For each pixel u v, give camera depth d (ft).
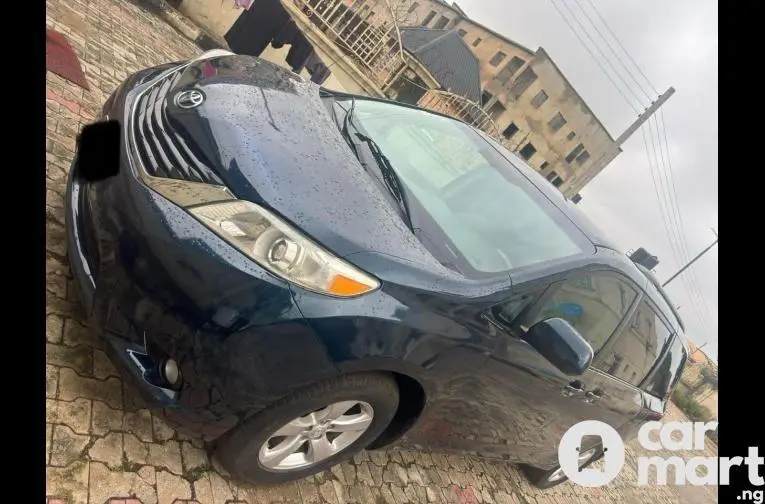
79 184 7.25
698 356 64.49
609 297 10.53
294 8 35.17
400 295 6.59
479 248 8.46
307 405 6.53
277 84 9.11
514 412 9.62
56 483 5.94
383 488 10.15
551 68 121.49
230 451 6.86
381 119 10.61
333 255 6.31
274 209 6.31
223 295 5.80
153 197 6.15
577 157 126.11
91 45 16.43
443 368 7.31
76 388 6.86
